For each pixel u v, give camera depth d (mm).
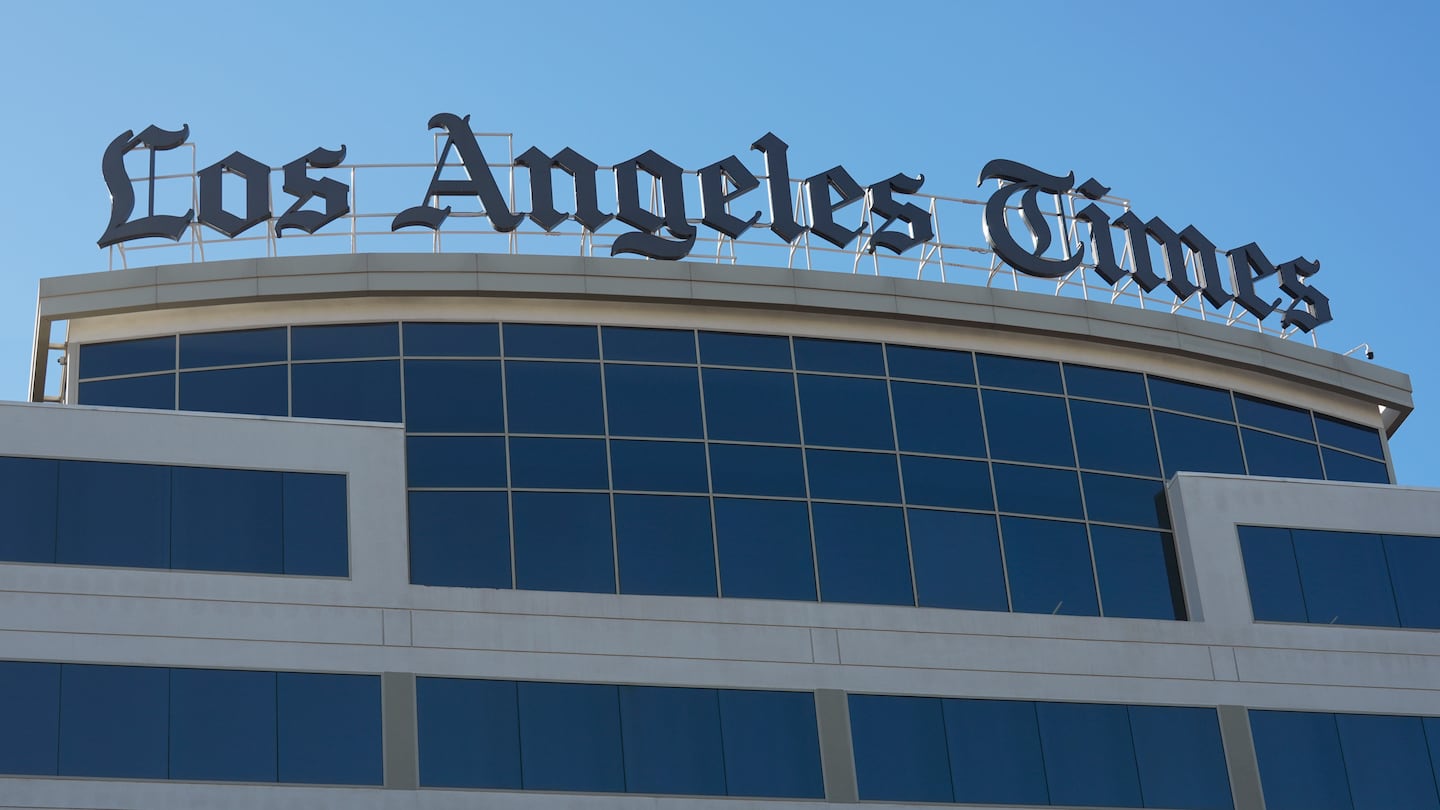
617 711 50156
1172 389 59781
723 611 51906
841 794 50531
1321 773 53656
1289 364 61094
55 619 47938
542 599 50906
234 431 51156
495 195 57375
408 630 49812
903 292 57656
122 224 56312
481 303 55844
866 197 60094
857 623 52625
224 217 56531
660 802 49406
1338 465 61562
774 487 54812
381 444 52031
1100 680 53406
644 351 55969
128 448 50219
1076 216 61750
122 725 47219
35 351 55688
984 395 57625
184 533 49688
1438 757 54625
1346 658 55438
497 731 49250
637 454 54500
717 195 58750
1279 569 56312
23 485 49125
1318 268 64438
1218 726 53625
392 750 48438
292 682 48625
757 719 50875
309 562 50156
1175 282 61750
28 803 45938
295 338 55094
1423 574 57219
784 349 56844
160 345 55000
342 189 57062
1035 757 52062
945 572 54781
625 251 57250
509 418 54375
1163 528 57312
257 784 47375
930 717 51906
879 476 55656
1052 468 57156
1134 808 52062
